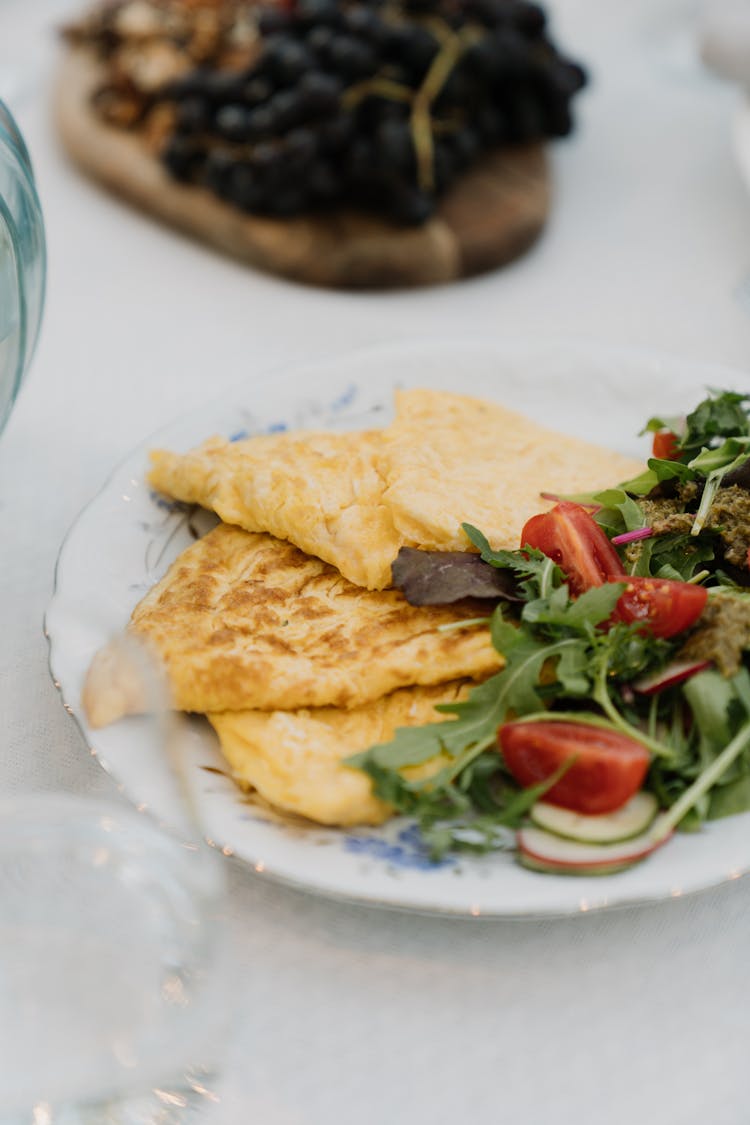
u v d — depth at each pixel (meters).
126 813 0.62
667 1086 0.59
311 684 0.65
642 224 1.04
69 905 0.58
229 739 0.65
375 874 0.60
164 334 0.93
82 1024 0.56
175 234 1.04
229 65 1.06
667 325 0.93
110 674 0.65
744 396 0.75
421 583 0.67
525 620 0.66
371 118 0.97
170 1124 0.57
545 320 0.94
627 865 0.60
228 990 0.60
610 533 0.71
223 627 0.67
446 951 0.62
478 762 0.63
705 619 0.65
